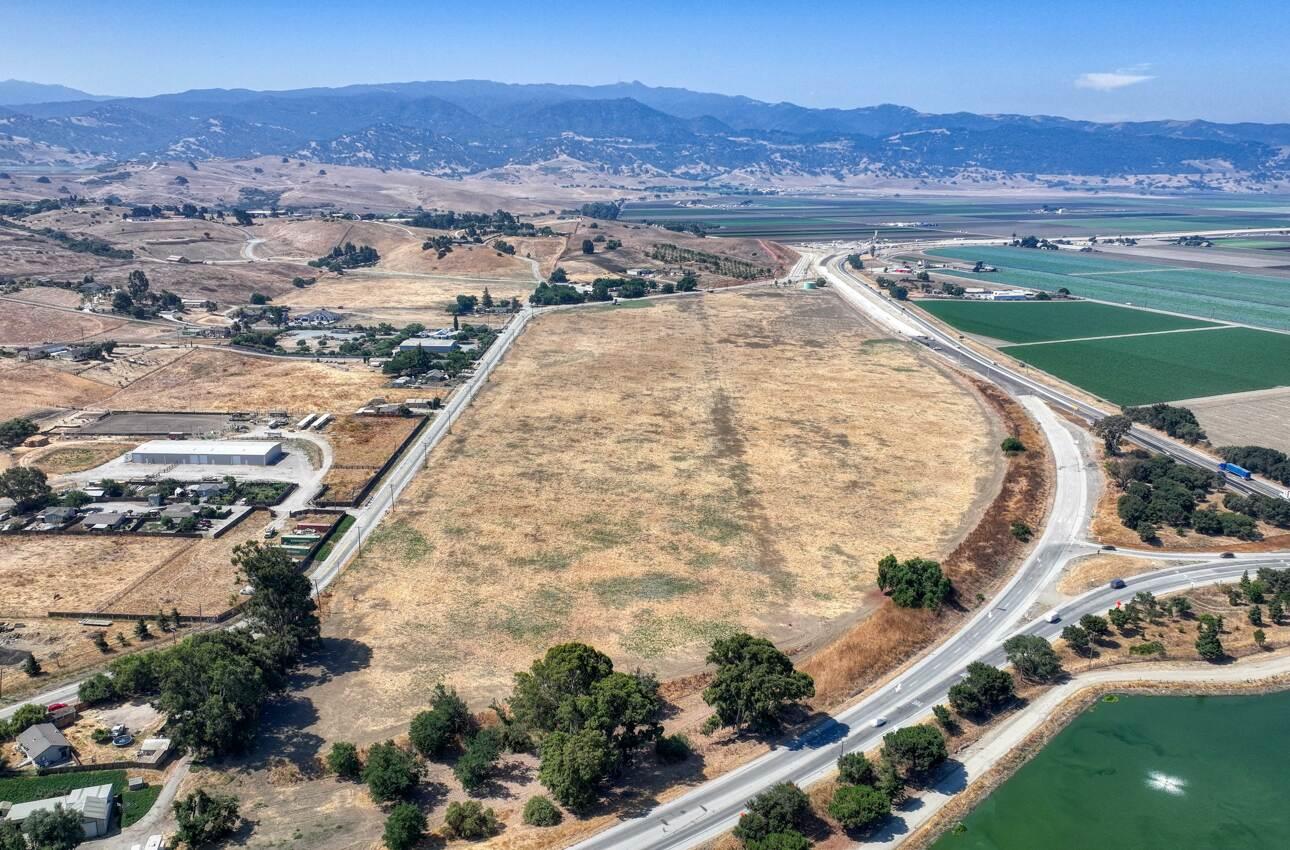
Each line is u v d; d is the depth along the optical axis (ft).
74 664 329.72
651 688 295.48
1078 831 260.83
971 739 301.22
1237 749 300.20
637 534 444.96
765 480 516.32
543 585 393.70
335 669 330.13
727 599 383.86
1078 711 318.24
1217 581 407.03
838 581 400.47
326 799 263.90
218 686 279.90
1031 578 409.69
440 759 285.43
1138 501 470.39
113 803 257.55
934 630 363.97
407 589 389.60
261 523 456.04
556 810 260.21
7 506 467.11
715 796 267.80
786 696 288.71
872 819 255.29
